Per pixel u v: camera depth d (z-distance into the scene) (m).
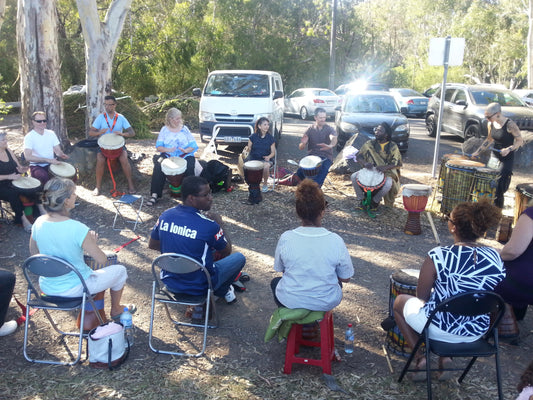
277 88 12.65
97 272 3.79
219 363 3.65
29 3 9.00
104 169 8.33
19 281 5.05
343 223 6.83
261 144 7.98
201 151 11.62
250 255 5.72
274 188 8.31
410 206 6.32
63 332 4.03
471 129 12.70
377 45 38.66
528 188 5.90
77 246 3.53
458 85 13.91
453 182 6.73
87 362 3.64
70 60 19.73
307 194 3.42
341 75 34.47
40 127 6.80
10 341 3.93
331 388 3.33
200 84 22.94
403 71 39.94
